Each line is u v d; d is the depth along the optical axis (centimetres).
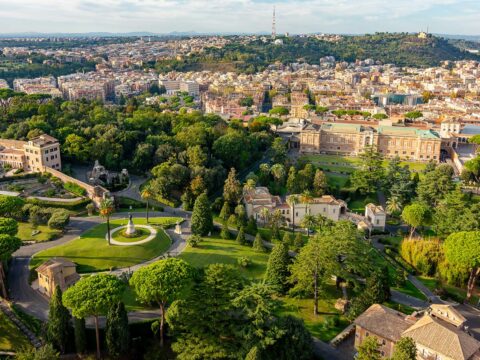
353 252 14538
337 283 15550
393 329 11638
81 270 15425
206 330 11300
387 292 14388
